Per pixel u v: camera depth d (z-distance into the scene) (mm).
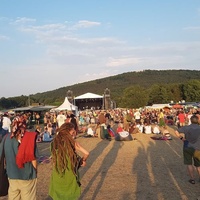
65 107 37438
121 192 7754
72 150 4727
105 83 164250
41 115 48781
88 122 37719
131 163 11609
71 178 4691
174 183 8516
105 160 12406
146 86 160125
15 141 5008
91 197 7398
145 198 7215
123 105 98000
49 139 20328
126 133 19781
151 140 19734
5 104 92688
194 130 8297
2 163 5062
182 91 99812
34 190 5117
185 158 8500
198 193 7527
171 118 37000
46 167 11195
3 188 5090
